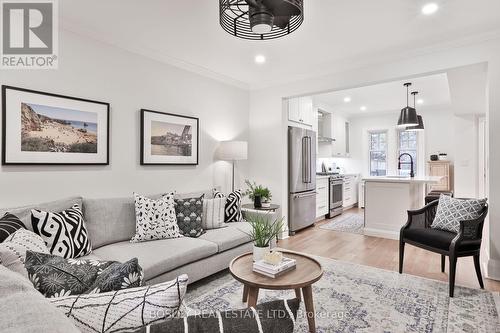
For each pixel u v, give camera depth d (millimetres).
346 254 3617
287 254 2285
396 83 4805
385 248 3861
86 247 2223
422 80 4641
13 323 469
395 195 4344
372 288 2586
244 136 4645
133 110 3145
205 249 2561
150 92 3311
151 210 2691
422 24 2678
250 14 1816
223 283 2707
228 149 3908
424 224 3053
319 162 7137
